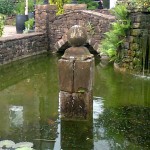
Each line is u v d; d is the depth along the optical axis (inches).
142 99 192.2
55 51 365.1
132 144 136.8
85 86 154.6
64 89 156.6
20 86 229.0
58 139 141.3
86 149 133.3
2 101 193.3
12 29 475.8
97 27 335.3
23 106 183.3
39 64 304.2
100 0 561.9
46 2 416.5
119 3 291.9
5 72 272.2
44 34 365.1
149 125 154.8
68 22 355.3
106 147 134.6
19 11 551.5
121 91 208.5
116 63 278.4
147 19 246.2
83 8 363.6
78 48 154.9
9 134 146.1
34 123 157.9
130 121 159.2
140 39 250.4
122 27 259.6
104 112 170.6
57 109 176.7
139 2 250.8
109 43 282.7
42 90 217.2
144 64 248.1
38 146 135.4
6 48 298.7
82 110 156.9
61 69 155.1
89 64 152.7
